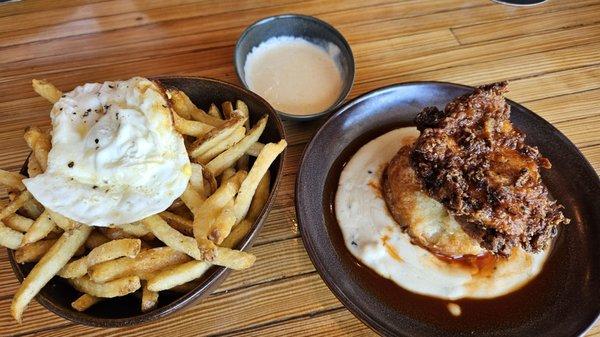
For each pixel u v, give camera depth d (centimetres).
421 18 40
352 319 24
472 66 37
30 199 24
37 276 21
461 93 31
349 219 27
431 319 24
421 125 26
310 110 32
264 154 24
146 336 24
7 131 32
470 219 23
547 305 24
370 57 37
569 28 40
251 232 22
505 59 37
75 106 24
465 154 24
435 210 26
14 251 23
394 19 40
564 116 34
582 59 37
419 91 32
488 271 26
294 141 32
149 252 22
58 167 22
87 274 22
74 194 22
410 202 26
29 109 33
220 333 24
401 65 37
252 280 26
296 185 26
